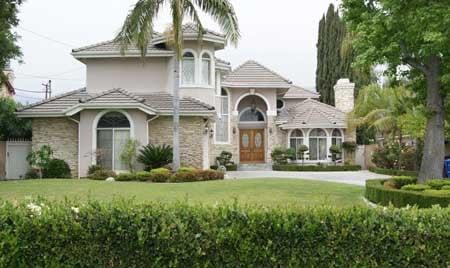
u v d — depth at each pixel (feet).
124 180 74.28
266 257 18.21
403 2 49.80
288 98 144.77
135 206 19.07
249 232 18.28
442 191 43.39
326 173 111.04
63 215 18.33
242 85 125.80
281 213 18.69
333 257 18.37
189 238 18.15
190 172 74.59
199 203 20.48
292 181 69.26
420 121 68.03
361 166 126.00
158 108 87.04
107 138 85.56
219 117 113.80
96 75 95.91
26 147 91.30
